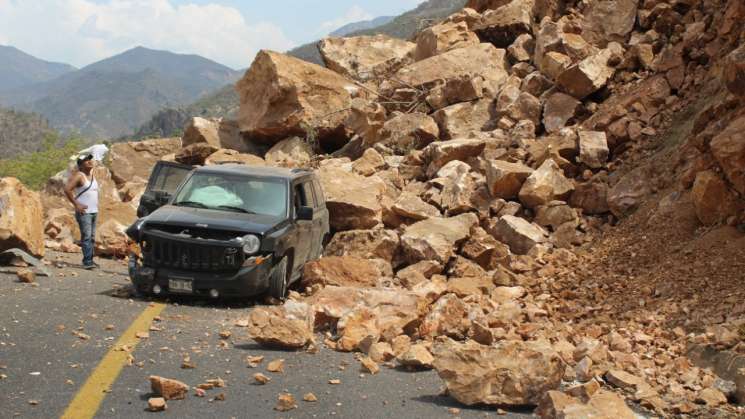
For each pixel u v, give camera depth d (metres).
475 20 24.41
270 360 7.64
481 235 13.87
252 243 10.39
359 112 20.88
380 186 16.05
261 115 21.28
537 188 14.64
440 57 22.11
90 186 13.14
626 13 20.05
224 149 20.52
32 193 13.52
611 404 5.84
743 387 7.06
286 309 8.90
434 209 15.16
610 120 16.41
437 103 20.50
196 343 8.13
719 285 9.77
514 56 21.94
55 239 16.67
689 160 13.64
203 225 10.41
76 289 10.86
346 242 14.20
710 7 18.38
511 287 11.69
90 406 5.74
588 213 14.59
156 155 22.44
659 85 16.53
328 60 24.88
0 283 10.82
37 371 6.59
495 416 6.18
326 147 21.91
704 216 11.60
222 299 10.94
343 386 6.81
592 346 8.05
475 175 15.93
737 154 10.96
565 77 18.05
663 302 9.91
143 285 10.48
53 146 65.19
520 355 6.56
